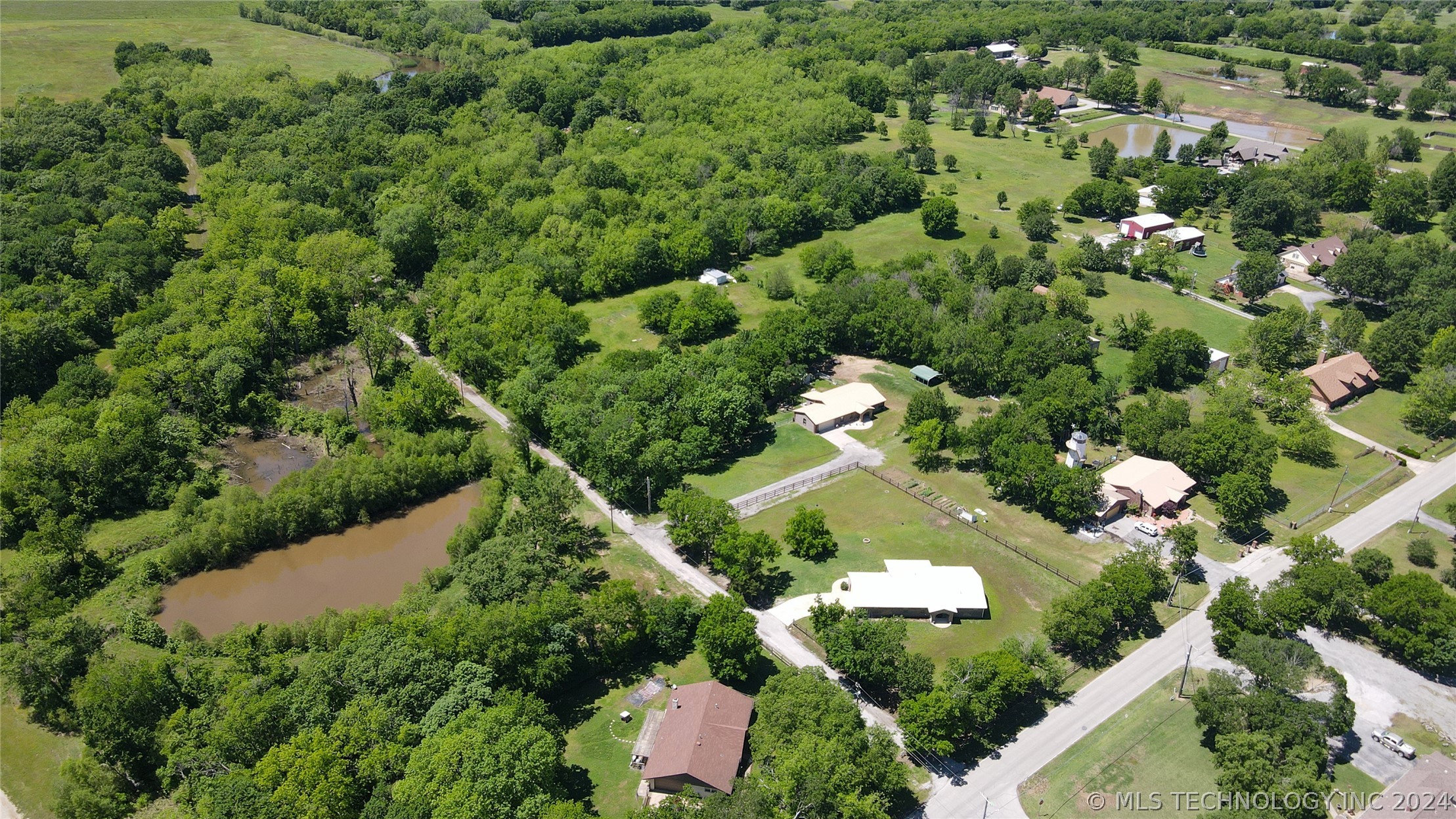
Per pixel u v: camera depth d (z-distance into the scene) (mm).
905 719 106938
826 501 158375
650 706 116062
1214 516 153000
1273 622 120688
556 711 115625
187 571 144750
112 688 105062
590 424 164250
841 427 181125
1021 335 192000
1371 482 162125
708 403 169250
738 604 118312
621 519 154125
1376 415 183875
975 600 130500
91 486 153750
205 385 181125
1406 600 121312
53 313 191750
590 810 101125
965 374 188125
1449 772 105312
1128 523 150875
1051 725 113375
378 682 107312
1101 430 171375
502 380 194750
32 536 141750
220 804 92625
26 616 129375
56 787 99000
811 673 110625
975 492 160500
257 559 148375
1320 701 113812
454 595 132250
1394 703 115812
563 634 116062
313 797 93250
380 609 130500
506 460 163875
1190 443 160125
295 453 177625
